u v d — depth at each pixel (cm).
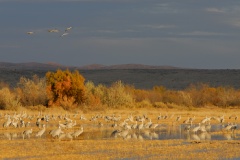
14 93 11031
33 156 4425
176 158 4328
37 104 10438
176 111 10312
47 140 5503
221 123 7919
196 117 8906
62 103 10181
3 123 7381
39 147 4938
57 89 10306
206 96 12275
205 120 7525
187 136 6019
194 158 4334
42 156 4428
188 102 11781
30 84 11025
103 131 6544
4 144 5147
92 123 7744
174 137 5906
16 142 5309
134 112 9844
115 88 11006
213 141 5472
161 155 4488
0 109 9944
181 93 12119
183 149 4841
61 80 10400
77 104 10306
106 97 10850
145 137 5884
